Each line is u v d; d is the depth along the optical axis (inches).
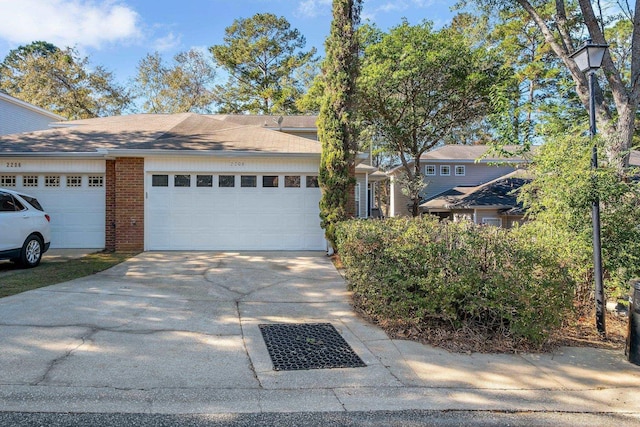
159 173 422.9
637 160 811.4
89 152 422.6
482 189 856.3
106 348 163.6
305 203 438.0
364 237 221.0
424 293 194.4
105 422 112.3
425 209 900.6
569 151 219.6
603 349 184.7
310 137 816.3
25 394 124.9
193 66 1482.5
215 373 146.0
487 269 189.2
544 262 184.1
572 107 435.8
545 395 138.4
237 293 261.6
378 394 134.9
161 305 227.8
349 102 398.9
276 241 435.8
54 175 440.1
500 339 184.7
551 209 230.5
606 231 223.3
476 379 148.9
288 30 1491.1
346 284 286.8
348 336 190.2
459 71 635.5
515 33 804.6
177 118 635.5
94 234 443.5
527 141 251.3
